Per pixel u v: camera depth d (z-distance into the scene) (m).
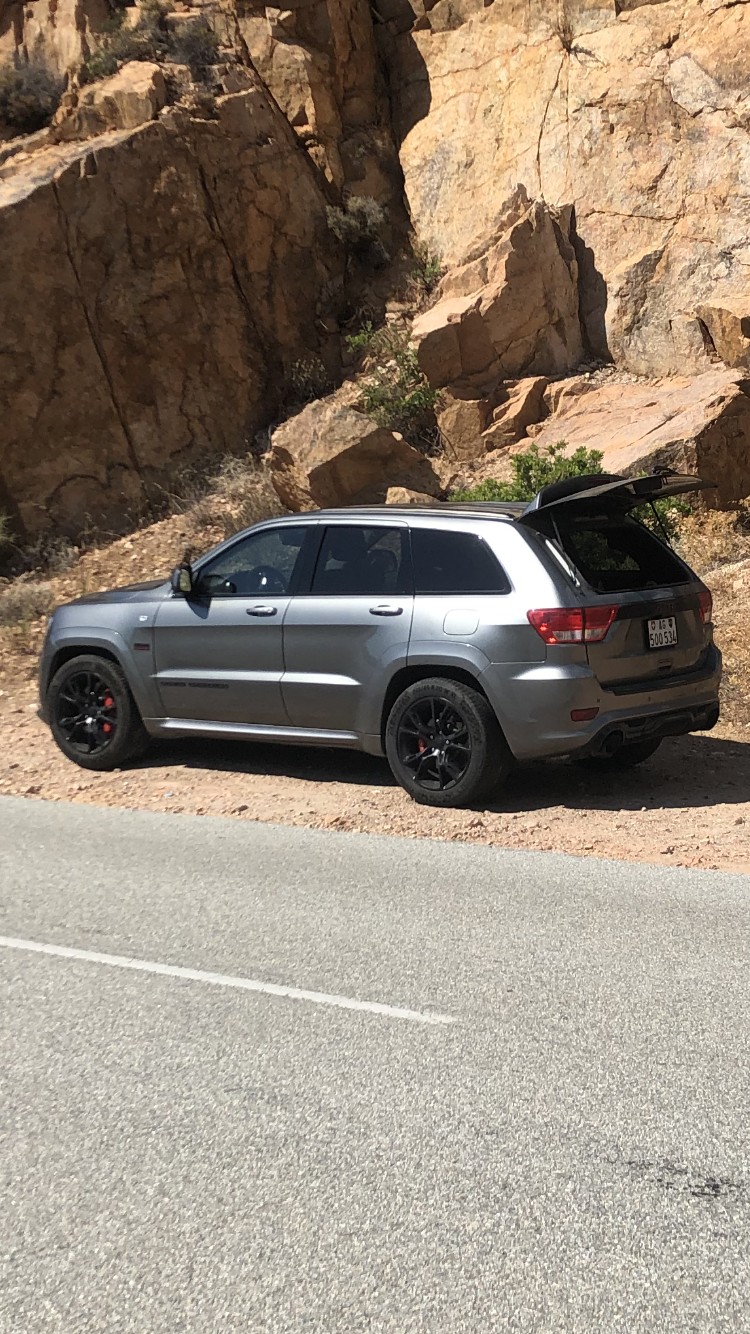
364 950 5.35
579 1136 3.71
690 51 17.64
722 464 14.09
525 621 7.45
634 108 17.98
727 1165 3.53
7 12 21.28
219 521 16.73
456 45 20.53
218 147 18.47
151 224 17.69
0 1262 3.15
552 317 17.23
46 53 20.78
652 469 13.78
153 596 9.20
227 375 18.16
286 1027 4.55
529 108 19.27
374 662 8.04
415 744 8.02
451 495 15.55
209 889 6.32
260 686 8.54
